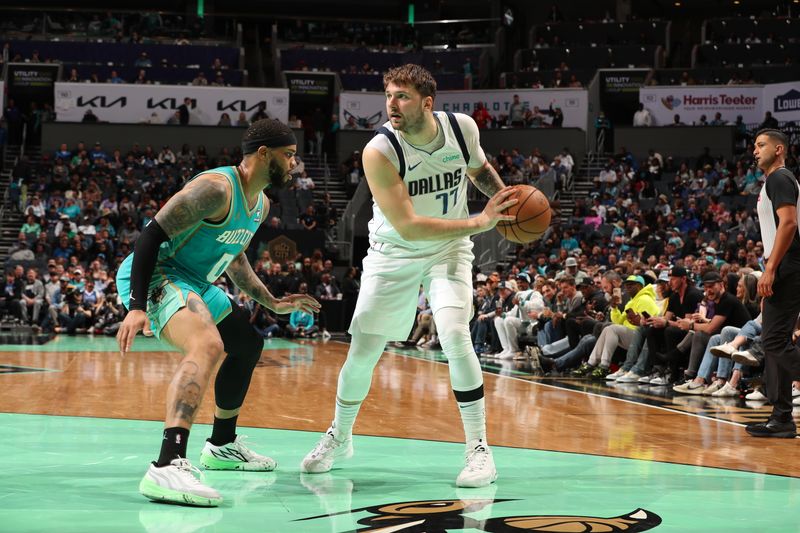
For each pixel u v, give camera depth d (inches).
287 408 248.7
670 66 1131.3
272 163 140.8
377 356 155.0
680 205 748.0
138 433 197.8
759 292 204.2
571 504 129.6
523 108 953.5
